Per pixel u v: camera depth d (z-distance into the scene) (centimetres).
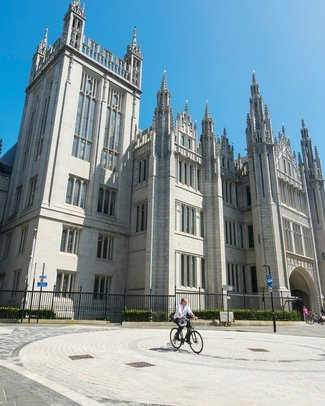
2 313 2364
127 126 3800
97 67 3644
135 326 2392
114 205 3453
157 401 597
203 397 629
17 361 908
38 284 2441
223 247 3394
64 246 2925
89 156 3381
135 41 4278
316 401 615
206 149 3828
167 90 3534
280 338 1759
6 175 3856
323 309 4000
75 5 3600
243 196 4162
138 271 3170
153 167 3200
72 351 1098
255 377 802
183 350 1203
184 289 3052
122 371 828
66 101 3234
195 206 3488
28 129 3841
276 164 4109
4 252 3312
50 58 3719
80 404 547
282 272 3444
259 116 4044
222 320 2639
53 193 2928
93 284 3009
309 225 4388
